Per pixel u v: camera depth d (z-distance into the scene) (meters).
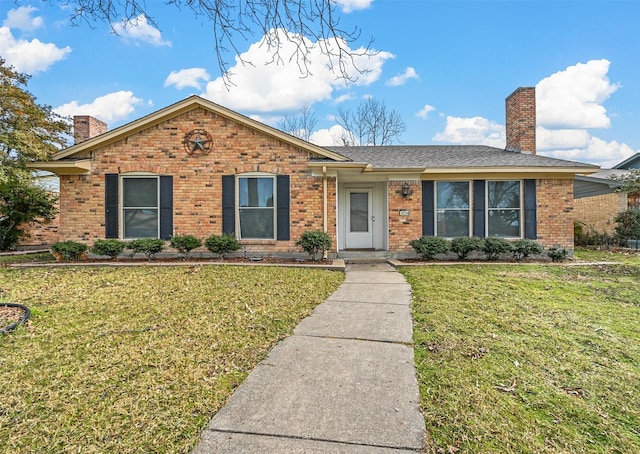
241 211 9.57
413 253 10.23
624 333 3.91
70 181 9.43
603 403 2.50
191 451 1.99
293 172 9.49
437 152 12.27
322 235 8.94
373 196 11.23
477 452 1.99
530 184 10.18
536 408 2.44
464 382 2.79
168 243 9.44
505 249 9.46
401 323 4.32
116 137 9.32
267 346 3.53
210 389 2.65
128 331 3.86
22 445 2.00
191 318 4.32
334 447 2.03
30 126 9.82
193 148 9.44
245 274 7.16
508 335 3.84
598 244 13.54
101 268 7.91
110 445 2.02
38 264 8.34
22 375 2.81
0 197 11.12
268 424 2.25
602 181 14.54
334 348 3.53
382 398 2.57
